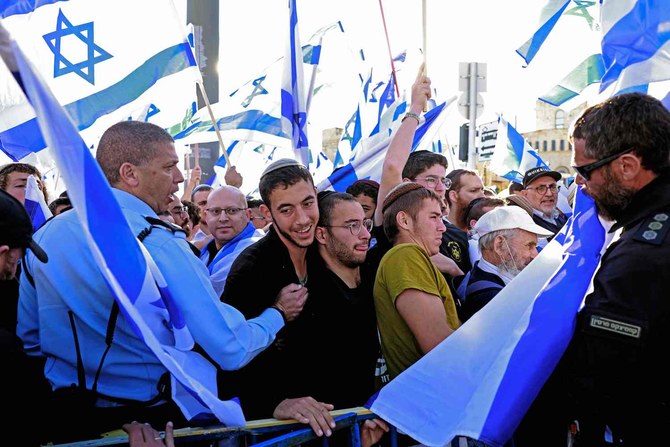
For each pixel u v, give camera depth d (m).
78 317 2.22
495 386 2.30
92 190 1.76
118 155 2.38
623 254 2.00
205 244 5.26
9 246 1.88
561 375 2.31
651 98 2.13
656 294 1.91
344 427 2.45
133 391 2.25
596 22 6.47
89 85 4.28
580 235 2.45
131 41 4.37
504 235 3.18
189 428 2.23
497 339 2.47
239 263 2.81
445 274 3.52
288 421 2.35
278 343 2.70
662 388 1.92
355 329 2.86
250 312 2.71
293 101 5.03
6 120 4.07
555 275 2.40
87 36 4.28
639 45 4.08
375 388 3.08
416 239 3.03
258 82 6.76
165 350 2.11
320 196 2.98
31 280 2.38
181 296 2.22
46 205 3.99
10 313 2.56
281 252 2.78
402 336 2.82
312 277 2.86
